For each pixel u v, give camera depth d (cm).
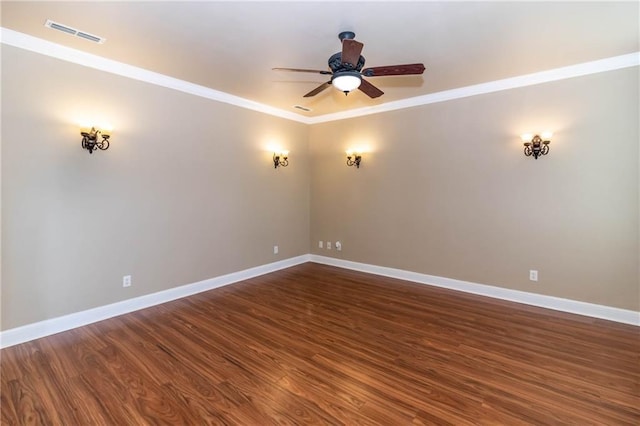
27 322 292
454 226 440
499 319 343
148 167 374
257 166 504
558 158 361
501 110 395
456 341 294
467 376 240
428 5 232
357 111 526
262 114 505
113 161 345
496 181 404
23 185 288
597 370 246
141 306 373
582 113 346
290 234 569
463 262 435
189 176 415
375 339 299
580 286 354
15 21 258
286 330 318
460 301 398
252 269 504
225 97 449
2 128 276
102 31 273
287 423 192
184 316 352
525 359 262
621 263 332
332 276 510
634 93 320
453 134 433
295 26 261
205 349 280
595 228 344
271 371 246
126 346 284
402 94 448
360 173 531
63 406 206
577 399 213
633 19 253
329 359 264
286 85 411
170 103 391
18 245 287
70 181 316
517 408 204
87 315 330
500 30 270
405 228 486
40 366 251
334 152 562
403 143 480
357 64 265
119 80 346
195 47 303
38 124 295
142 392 221
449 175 440
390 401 212
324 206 583
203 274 437
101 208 338
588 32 274
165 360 261
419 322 337
